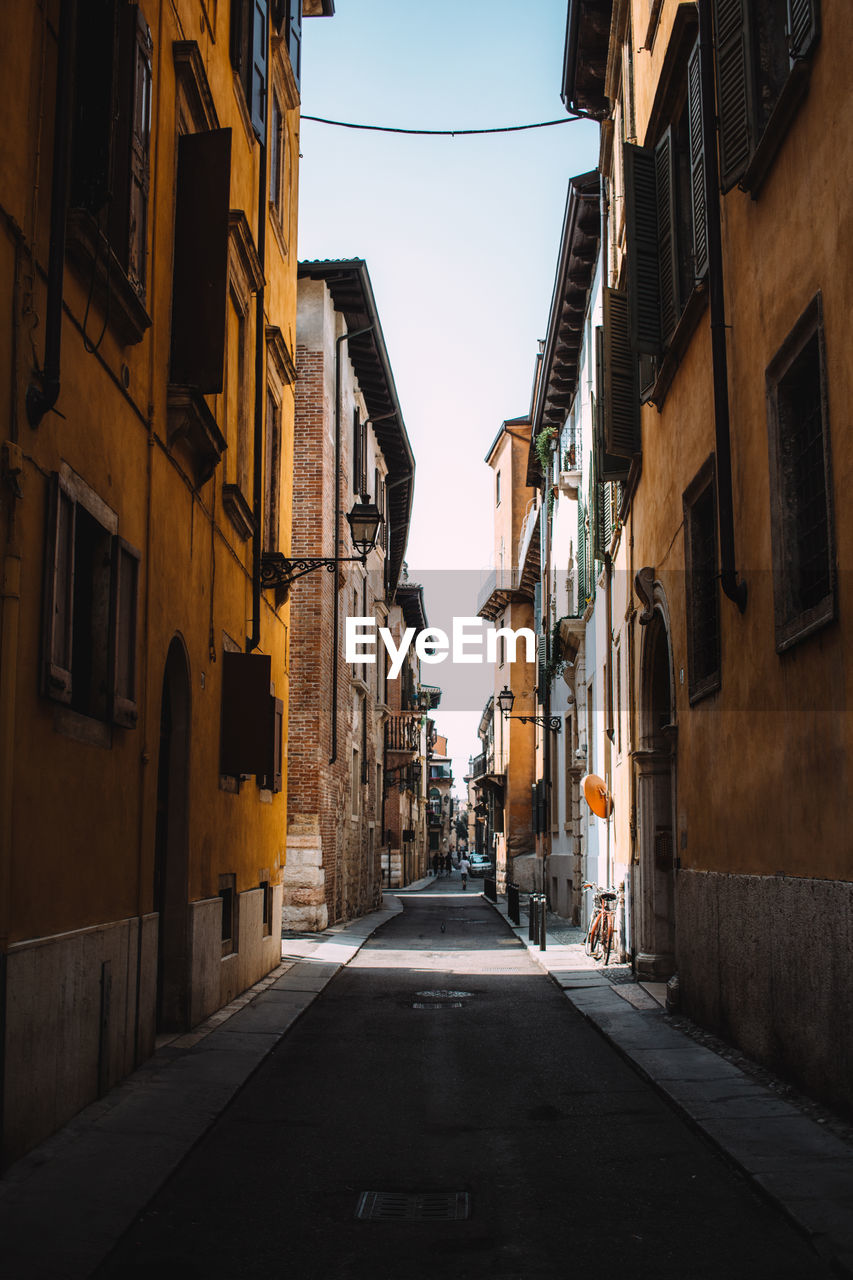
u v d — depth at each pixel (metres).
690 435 12.21
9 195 6.45
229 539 13.80
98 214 7.87
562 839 31.94
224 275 10.79
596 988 15.17
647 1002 13.57
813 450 8.70
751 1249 5.36
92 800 8.16
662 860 15.70
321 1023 12.52
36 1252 5.17
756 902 9.52
